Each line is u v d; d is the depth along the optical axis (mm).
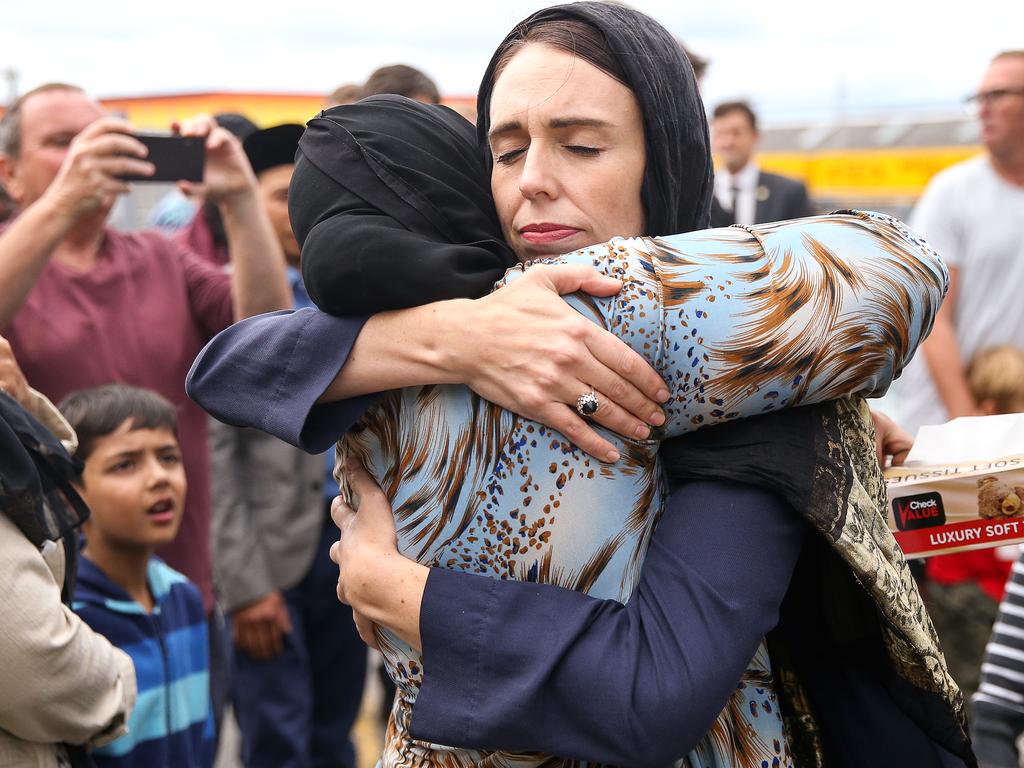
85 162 2555
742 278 1162
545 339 1146
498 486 1190
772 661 1326
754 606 1149
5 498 1693
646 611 1158
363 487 1304
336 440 1252
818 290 1158
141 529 2559
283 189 3549
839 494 1173
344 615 3484
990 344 3859
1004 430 1610
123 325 2838
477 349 1168
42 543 1772
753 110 5164
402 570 1218
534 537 1184
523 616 1166
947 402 3879
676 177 1278
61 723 1782
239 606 3223
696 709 1124
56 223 2537
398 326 1217
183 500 2707
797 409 1203
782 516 1187
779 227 1218
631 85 1236
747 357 1145
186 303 2994
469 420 1203
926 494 1456
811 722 1328
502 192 1281
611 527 1183
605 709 1125
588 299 1170
